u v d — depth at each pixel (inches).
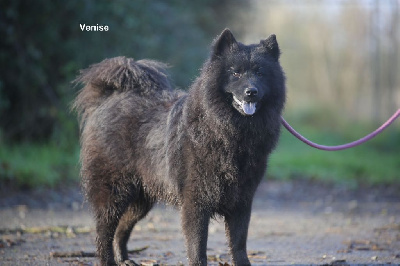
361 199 748.0
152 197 369.7
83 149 383.6
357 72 1748.3
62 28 824.9
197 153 323.0
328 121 1707.7
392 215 630.5
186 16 969.5
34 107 856.3
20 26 805.9
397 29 1429.6
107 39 836.0
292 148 1184.8
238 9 1179.3
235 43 340.5
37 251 414.3
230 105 323.9
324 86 1935.3
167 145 339.3
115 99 379.9
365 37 1721.2
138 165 358.9
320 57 1935.3
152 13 874.1
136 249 417.4
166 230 513.3
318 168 930.1
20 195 639.1
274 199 732.0
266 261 396.5
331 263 387.5
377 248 444.8
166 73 407.2
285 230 531.8
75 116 830.5
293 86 2021.4
